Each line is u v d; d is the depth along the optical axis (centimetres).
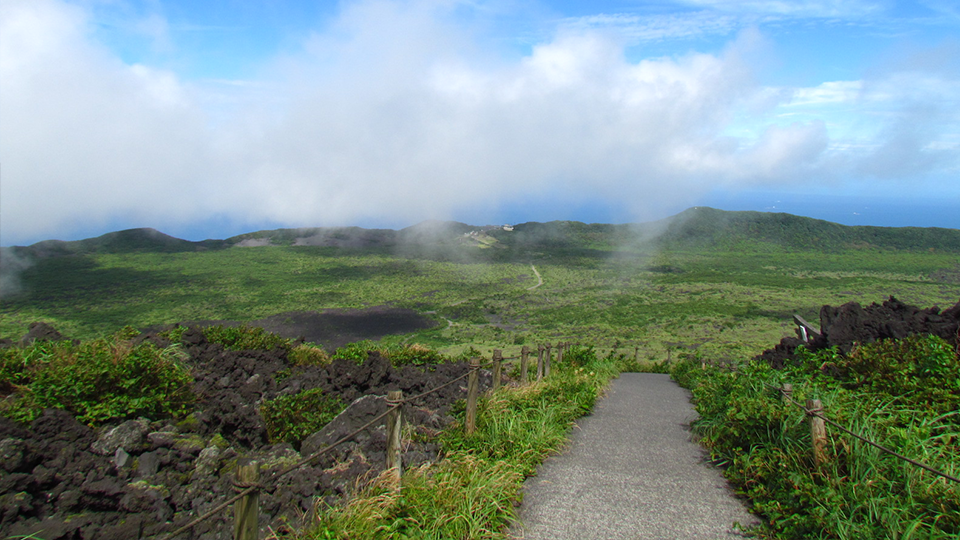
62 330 9669
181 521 468
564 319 9506
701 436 770
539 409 776
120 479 506
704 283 13962
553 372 1305
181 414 664
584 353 1709
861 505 423
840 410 552
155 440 569
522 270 18338
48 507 457
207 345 1026
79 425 562
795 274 16325
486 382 1084
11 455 467
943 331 854
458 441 622
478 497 473
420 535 414
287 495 481
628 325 8181
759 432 610
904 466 453
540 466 633
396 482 469
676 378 1666
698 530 467
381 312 11062
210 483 528
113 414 584
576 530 465
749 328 7262
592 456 682
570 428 814
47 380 600
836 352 878
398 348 1451
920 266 17238
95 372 602
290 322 9931
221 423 661
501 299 12581
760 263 18950
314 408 724
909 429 511
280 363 1020
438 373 1088
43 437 530
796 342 1301
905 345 769
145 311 11606
